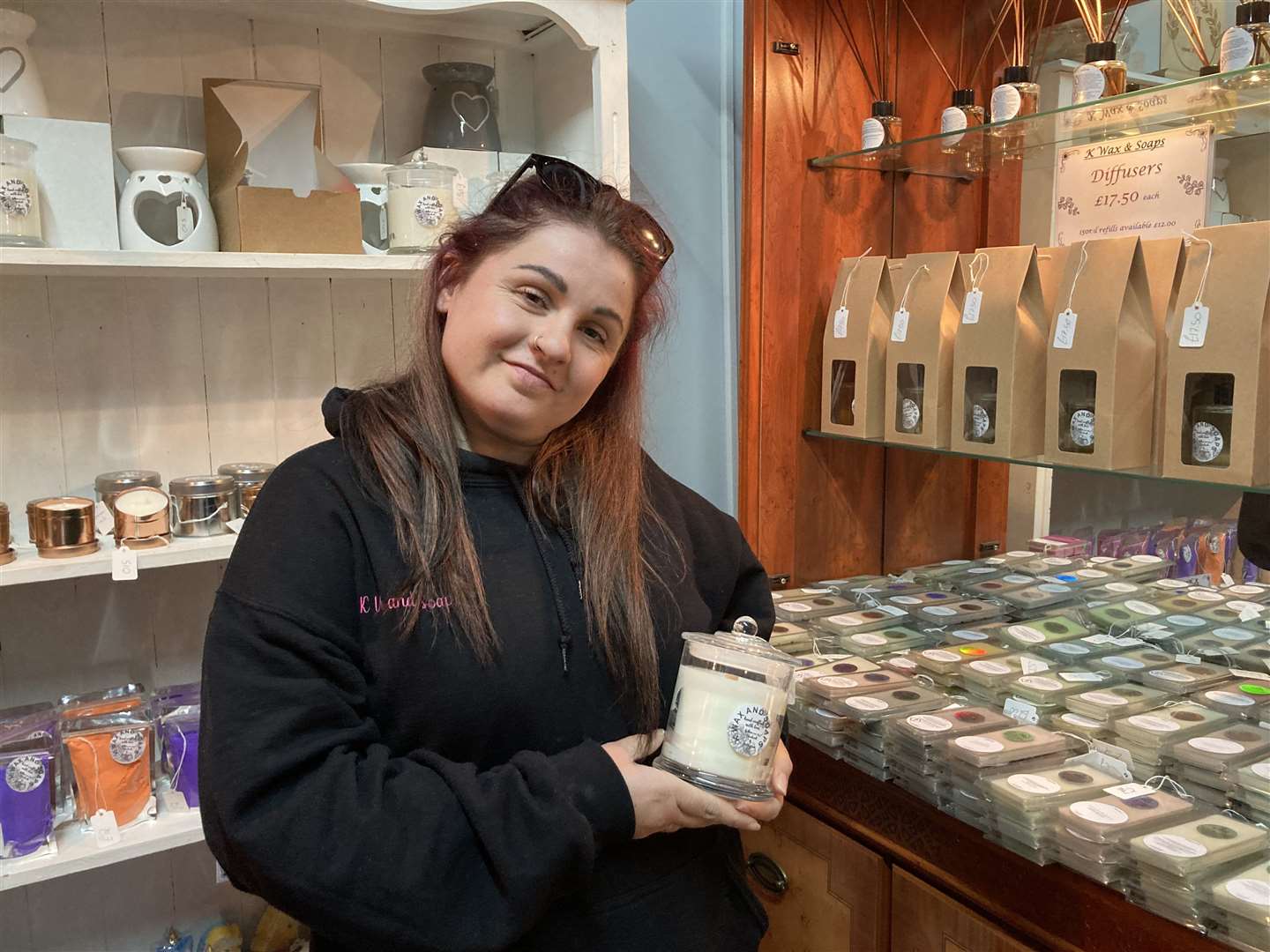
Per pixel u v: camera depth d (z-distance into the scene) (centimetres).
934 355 148
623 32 147
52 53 135
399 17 148
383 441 86
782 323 168
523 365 83
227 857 75
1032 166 154
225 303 152
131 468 148
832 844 132
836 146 168
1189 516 135
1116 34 138
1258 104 122
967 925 112
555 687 87
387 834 74
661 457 193
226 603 78
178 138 144
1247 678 124
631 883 90
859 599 166
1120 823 97
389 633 82
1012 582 161
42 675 146
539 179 87
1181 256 121
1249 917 85
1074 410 128
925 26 171
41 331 140
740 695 86
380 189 145
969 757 111
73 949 154
